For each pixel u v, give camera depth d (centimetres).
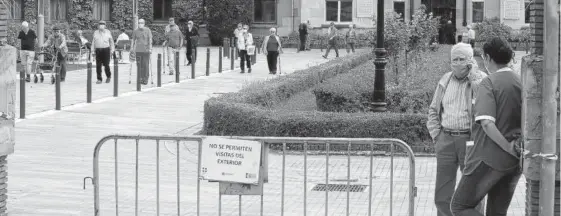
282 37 6800
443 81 1082
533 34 917
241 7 6738
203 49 6244
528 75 884
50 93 2956
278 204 1328
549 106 802
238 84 3391
